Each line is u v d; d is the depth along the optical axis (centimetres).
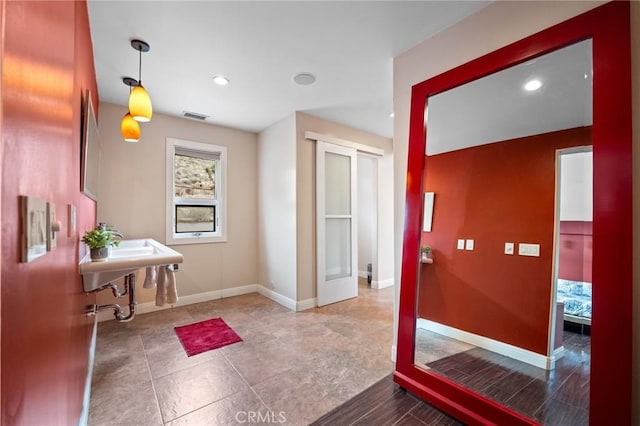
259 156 433
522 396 152
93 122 195
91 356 205
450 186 193
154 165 349
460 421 161
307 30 198
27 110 57
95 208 284
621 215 120
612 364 120
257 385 194
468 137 185
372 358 232
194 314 335
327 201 393
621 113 121
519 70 161
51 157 79
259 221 432
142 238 339
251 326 299
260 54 226
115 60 232
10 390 48
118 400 177
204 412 167
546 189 152
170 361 225
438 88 194
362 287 480
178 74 257
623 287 119
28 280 58
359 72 255
